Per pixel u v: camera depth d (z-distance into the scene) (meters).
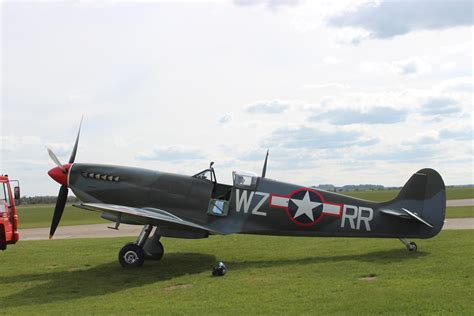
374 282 7.35
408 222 10.16
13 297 7.57
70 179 10.89
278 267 9.21
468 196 50.16
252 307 6.21
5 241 10.71
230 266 9.59
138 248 9.66
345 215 10.21
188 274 8.91
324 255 10.41
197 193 10.34
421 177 10.18
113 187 10.62
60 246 13.63
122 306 6.63
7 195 11.02
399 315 5.59
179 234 10.23
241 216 10.24
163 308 6.37
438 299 6.18
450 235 12.67
